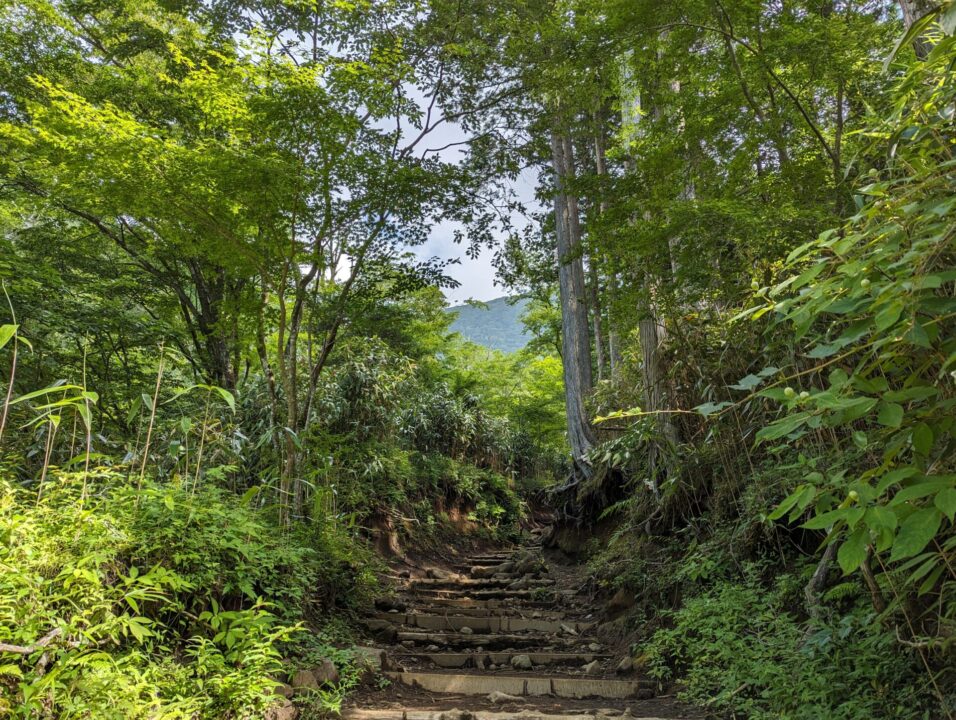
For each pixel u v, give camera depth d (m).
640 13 4.48
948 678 2.73
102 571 3.00
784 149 4.85
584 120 7.37
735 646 3.79
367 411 8.96
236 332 6.12
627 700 4.49
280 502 5.30
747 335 4.62
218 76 5.01
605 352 13.06
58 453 4.89
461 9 6.92
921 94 1.92
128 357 8.09
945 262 1.71
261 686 2.92
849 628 3.14
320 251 5.50
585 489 9.21
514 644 5.96
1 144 6.55
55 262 7.50
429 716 3.72
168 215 5.21
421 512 11.52
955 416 1.38
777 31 4.25
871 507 1.29
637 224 5.10
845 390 1.39
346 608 5.92
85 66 7.08
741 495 4.84
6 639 2.26
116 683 2.39
